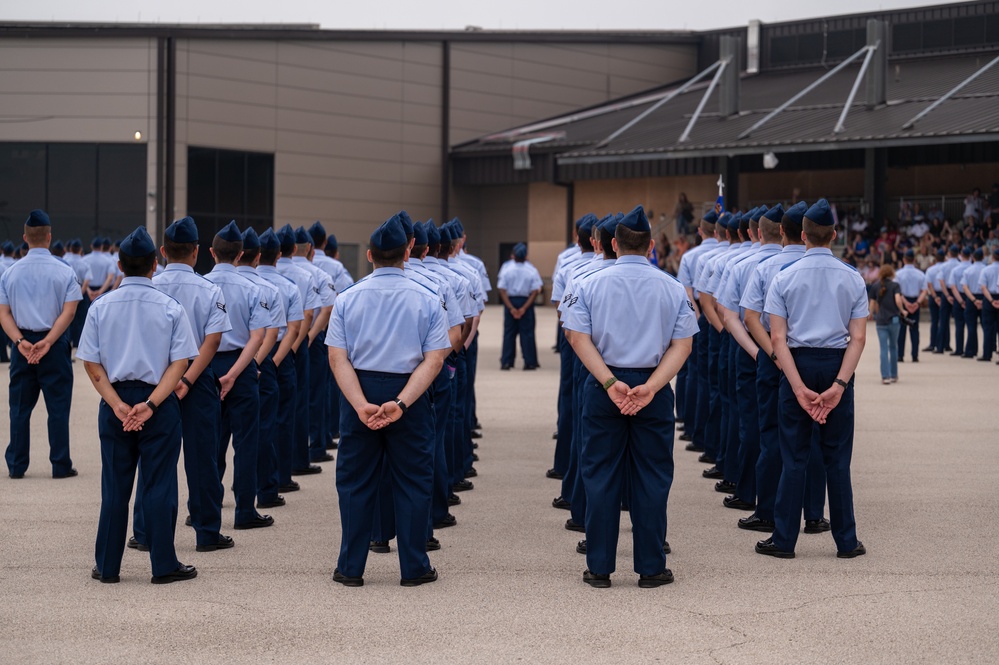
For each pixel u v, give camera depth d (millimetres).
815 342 7277
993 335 23047
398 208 45375
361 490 6688
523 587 6660
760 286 7691
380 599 6406
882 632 5766
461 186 47375
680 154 34812
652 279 6613
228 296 8180
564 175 43688
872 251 35344
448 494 8391
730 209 38656
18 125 39281
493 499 9375
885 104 36281
